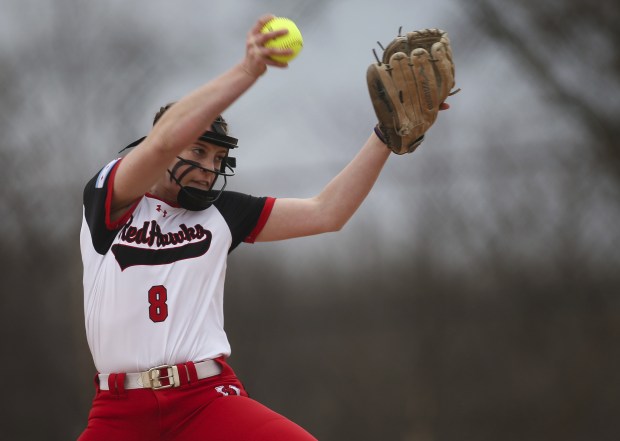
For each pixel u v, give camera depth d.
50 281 63.97
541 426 60.00
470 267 61.53
